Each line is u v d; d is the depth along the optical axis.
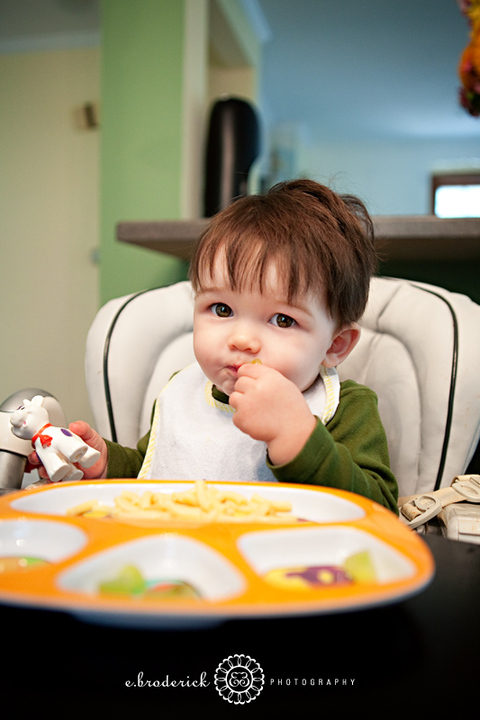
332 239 0.72
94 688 0.28
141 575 0.33
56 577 0.30
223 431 0.82
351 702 0.27
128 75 1.72
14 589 0.28
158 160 1.69
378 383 0.91
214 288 0.70
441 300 0.89
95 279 2.01
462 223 1.06
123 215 1.72
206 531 0.38
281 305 0.67
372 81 4.09
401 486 0.86
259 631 0.33
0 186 2.11
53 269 2.06
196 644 0.32
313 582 0.33
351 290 0.74
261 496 0.51
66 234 2.05
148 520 0.42
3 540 0.39
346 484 0.60
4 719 0.26
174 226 1.24
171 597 0.31
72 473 0.65
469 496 0.68
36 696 0.28
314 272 0.68
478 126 5.29
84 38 2.02
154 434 0.89
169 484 0.53
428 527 0.69
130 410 1.01
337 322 0.74
